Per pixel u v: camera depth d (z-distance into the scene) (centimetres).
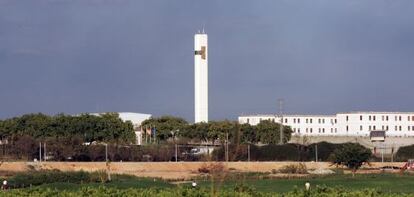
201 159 17938
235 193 5706
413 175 14300
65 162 16738
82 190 6097
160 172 15388
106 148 18125
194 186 6325
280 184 11631
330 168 16838
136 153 18438
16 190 6241
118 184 9700
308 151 19850
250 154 19150
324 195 5822
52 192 6038
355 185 11788
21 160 17450
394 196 5950
